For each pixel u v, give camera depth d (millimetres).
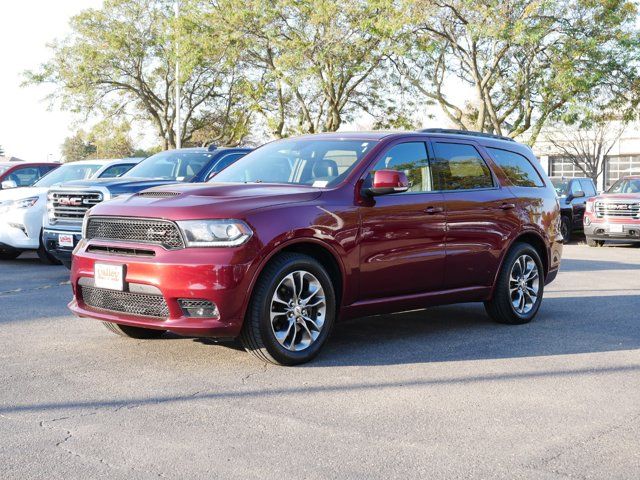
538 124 27734
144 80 40812
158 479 3354
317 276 5484
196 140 47438
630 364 5668
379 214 5883
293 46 30000
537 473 3494
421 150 6477
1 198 12266
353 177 5867
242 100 39219
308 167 6168
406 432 4043
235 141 41938
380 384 4996
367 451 3748
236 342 6160
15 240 11922
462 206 6578
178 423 4137
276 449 3756
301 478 3391
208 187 5684
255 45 32438
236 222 5105
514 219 7105
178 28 32438
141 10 38562
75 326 6801
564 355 5941
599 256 15430
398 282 6074
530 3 25156
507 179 7238
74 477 3365
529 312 7344
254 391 4781
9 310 7652
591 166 41719
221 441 3859
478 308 8188
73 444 3787
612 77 26562
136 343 6082
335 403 4555
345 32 29953
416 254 6172
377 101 35156
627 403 4648
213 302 5047
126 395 4664
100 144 42375
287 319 5383
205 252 5055
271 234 5195
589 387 5004
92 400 4551
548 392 4867
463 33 27484
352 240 5695
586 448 3836
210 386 4883
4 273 11000
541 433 4062
